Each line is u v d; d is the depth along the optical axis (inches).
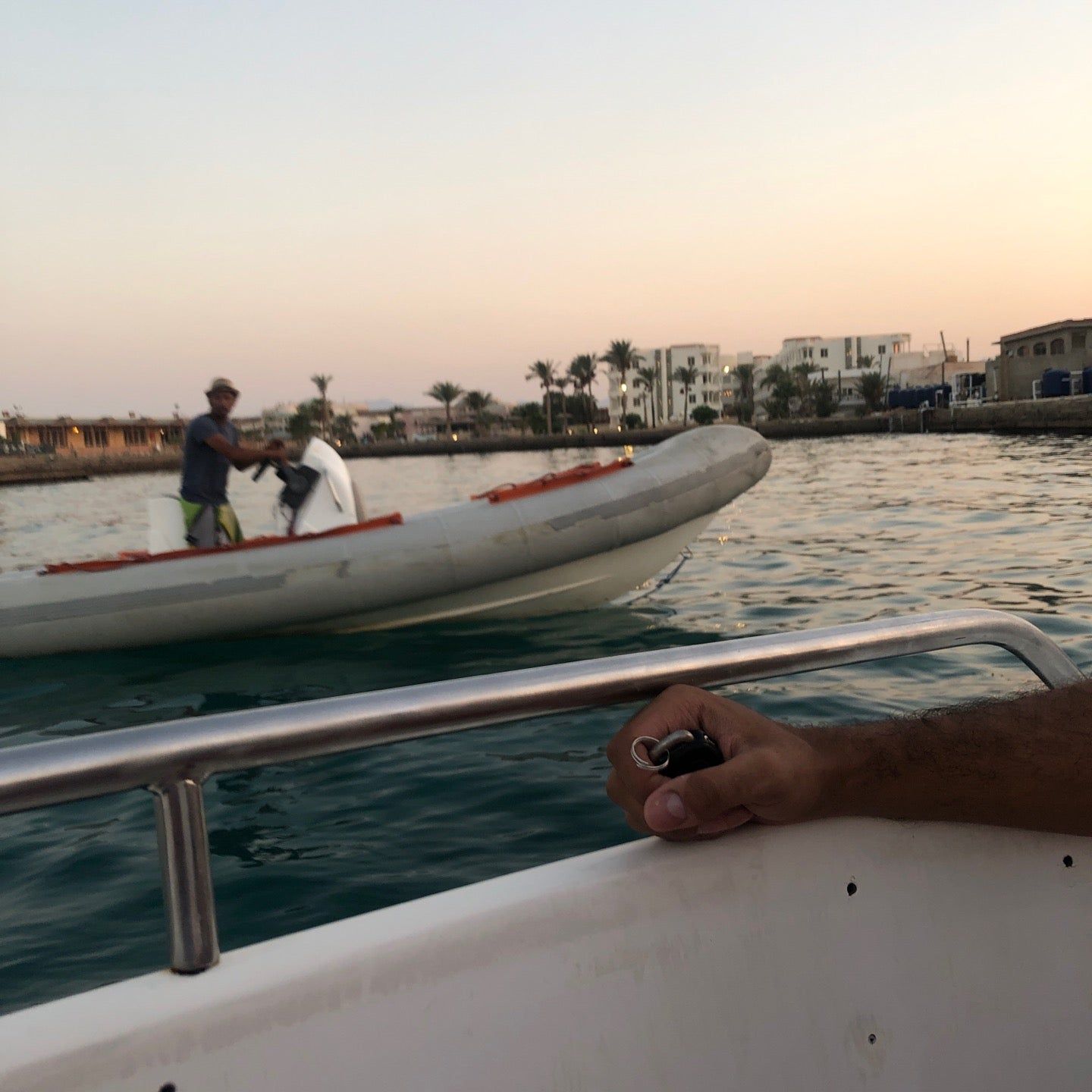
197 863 20.5
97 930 99.3
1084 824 27.6
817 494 687.7
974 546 370.6
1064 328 2234.3
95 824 127.5
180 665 228.8
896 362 4116.6
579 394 4143.7
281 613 242.5
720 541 421.7
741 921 26.0
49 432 3587.6
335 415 4709.6
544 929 23.3
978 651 190.5
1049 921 30.2
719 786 23.9
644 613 264.4
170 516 263.0
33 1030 18.8
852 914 27.5
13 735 177.6
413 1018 21.7
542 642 234.4
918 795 26.3
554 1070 23.4
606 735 152.9
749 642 28.8
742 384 4165.8
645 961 24.6
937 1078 28.7
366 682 204.2
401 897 103.6
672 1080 24.9
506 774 137.6
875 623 30.9
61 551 559.8
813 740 26.3
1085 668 178.2
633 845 26.0
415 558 244.2
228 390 254.1
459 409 4849.9
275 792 134.7
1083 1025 30.7
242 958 20.8
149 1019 19.2
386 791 133.3
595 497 251.6
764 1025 26.2
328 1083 20.8
